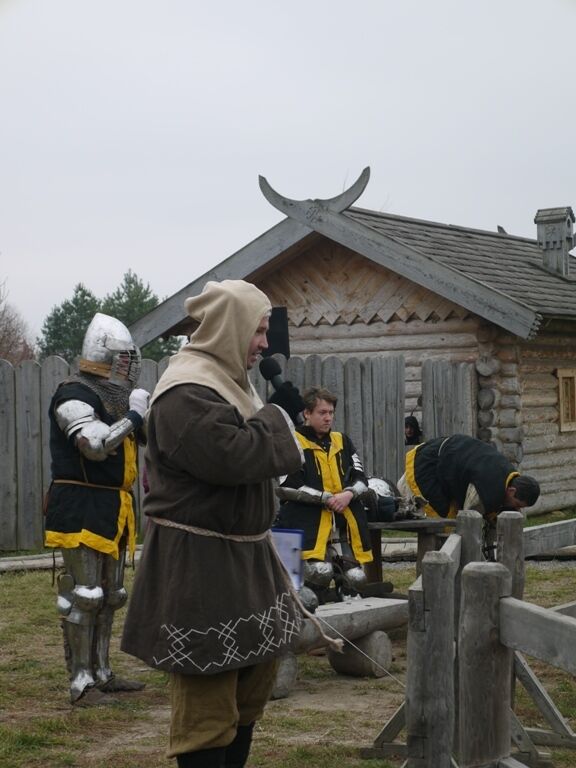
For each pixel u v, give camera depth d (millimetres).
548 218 17000
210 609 3535
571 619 3188
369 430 12852
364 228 13930
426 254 13898
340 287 14883
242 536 3650
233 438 3502
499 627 3469
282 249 14398
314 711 5750
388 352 14531
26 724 5426
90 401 5719
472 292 13383
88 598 5746
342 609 6387
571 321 14727
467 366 13734
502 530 5090
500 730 3488
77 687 5816
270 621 3645
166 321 14789
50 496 5832
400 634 7656
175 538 3586
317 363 12562
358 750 5020
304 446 6770
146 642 3594
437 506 7215
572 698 6043
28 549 11109
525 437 14312
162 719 5559
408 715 3918
